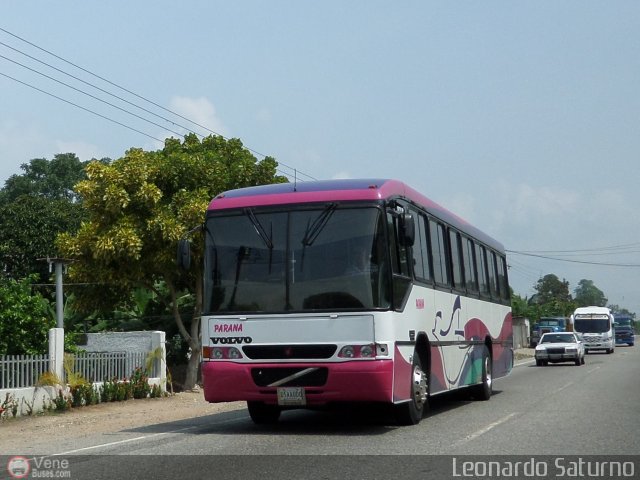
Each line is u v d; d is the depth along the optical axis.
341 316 12.12
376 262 12.24
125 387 21.09
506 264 23.78
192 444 11.66
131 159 23.92
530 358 50.50
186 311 30.14
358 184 12.78
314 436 12.28
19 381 18.33
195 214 23.28
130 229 23.23
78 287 26.30
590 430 12.76
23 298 20.67
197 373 26.34
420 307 13.87
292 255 12.49
